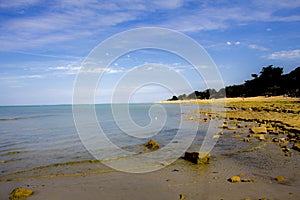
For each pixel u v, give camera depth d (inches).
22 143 714.8
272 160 455.2
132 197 309.4
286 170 394.3
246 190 318.7
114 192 326.0
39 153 570.9
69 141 740.7
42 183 362.9
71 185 352.5
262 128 772.6
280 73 3390.7
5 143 716.7
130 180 369.7
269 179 356.5
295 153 499.8
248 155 500.4
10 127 1200.8
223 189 324.2
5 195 320.5
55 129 1073.5
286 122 871.7
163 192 321.7
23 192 319.0
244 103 2426.2
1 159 511.8
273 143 603.8
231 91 3799.2
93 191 330.3
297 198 292.4
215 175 382.6
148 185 347.6
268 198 293.4
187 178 371.9
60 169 433.4
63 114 2469.2
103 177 386.9
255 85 3587.6
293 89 2962.6
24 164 469.1
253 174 380.8
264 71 3486.7
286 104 1803.6
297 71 2864.2
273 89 3280.0
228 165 436.1
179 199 300.0
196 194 311.0
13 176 395.5
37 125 1285.7
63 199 306.8
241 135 746.2
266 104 1990.7
